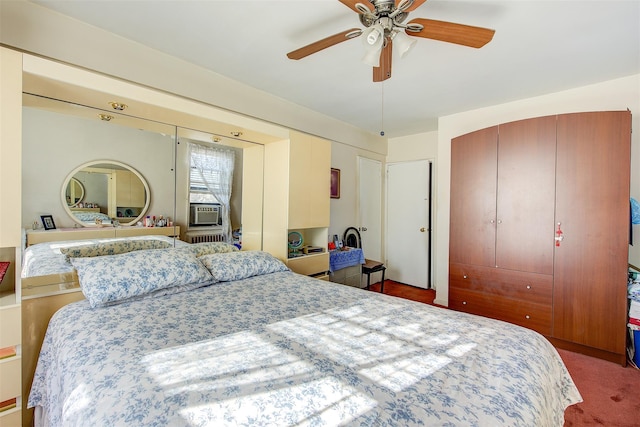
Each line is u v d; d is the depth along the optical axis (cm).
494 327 138
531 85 275
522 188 266
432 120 385
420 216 443
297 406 79
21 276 156
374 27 143
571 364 226
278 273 240
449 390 88
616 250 226
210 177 258
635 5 165
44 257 171
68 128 183
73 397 88
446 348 115
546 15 176
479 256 292
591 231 235
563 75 254
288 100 319
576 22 182
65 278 178
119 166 205
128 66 206
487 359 107
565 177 245
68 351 112
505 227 276
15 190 138
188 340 119
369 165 453
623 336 222
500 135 280
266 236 298
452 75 255
